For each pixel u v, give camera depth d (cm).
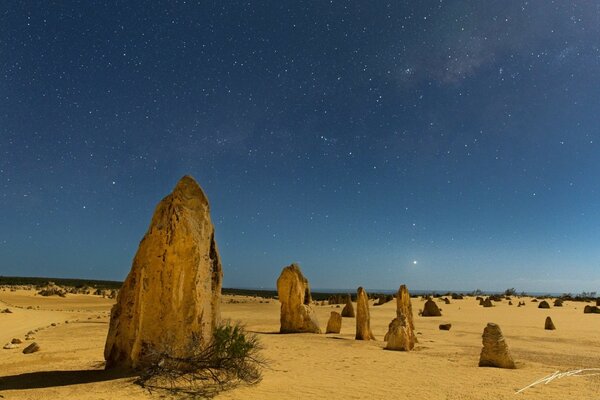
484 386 1032
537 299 7494
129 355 1071
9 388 910
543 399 905
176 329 1061
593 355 1686
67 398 803
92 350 1568
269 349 1695
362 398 892
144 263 1115
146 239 1139
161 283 1087
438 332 2645
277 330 2628
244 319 3481
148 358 1030
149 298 1081
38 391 869
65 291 7044
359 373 1198
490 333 1380
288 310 2484
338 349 1742
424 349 1816
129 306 1119
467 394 944
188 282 1097
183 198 1180
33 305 4894
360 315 2162
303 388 977
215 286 1226
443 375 1178
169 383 927
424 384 1051
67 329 2459
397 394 937
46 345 1733
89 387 895
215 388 917
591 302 7094
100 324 2806
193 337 1070
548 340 2256
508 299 7156
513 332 2653
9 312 3519
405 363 1398
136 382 924
